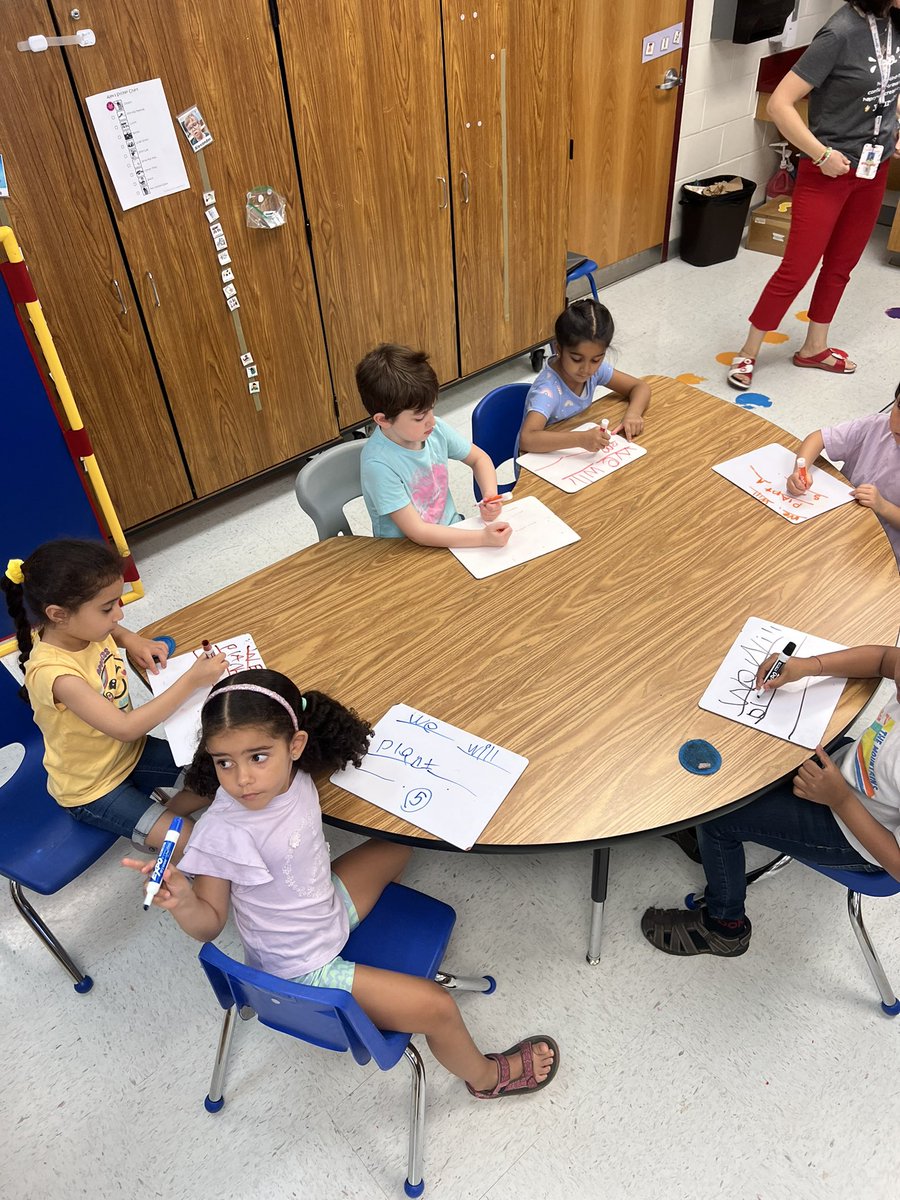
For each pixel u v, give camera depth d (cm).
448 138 321
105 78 239
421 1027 141
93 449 285
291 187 289
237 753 129
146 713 156
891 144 333
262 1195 157
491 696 154
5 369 244
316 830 140
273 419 328
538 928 194
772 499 198
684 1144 159
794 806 160
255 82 266
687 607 170
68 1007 188
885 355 402
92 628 157
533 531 193
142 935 201
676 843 209
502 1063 163
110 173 250
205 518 336
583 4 402
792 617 166
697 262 505
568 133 357
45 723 164
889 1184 152
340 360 336
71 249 254
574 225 470
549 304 400
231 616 178
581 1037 175
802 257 349
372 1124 165
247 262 291
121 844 221
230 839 135
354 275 322
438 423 209
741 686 153
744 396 379
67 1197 158
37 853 170
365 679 160
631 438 222
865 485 195
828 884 201
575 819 133
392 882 163
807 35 507
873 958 171
